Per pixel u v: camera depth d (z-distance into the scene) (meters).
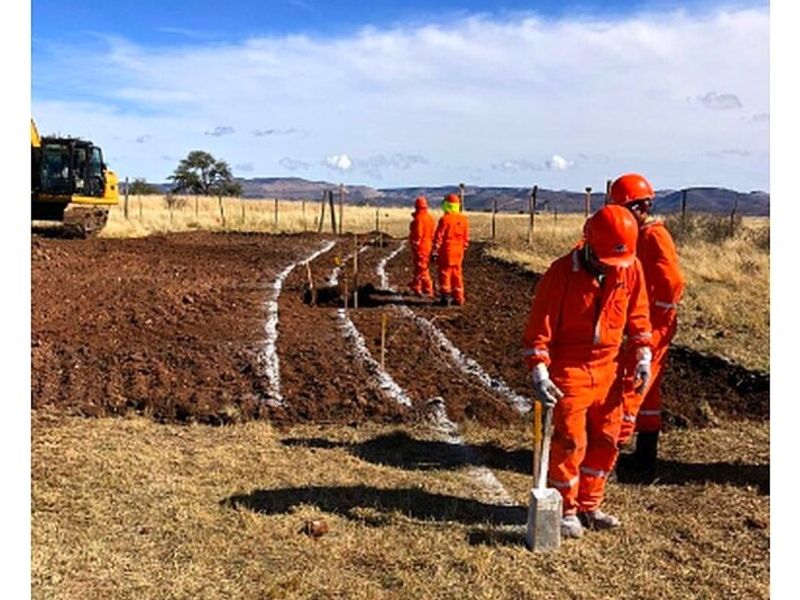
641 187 6.16
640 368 5.30
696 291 15.46
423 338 11.44
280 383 8.80
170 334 11.12
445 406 8.18
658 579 4.85
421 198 15.71
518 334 11.95
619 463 6.75
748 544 5.32
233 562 4.88
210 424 7.54
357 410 7.99
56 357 9.54
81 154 28.88
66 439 6.84
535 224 42.53
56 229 31.08
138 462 6.38
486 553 5.03
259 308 13.62
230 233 34.34
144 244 27.28
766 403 8.56
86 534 5.14
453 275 14.68
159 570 4.75
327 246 28.23
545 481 5.27
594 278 5.09
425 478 6.36
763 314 13.09
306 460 6.65
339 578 4.73
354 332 11.75
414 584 4.67
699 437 7.49
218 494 5.87
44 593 4.42
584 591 4.68
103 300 13.88
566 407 5.20
